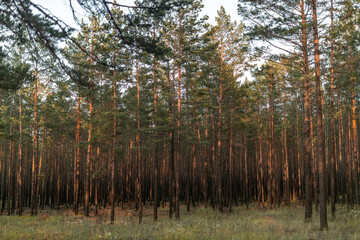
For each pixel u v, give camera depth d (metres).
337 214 20.06
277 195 31.12
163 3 4.73
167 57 23.06
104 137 23.30
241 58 26.23
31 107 27.92
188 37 23.22
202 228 14.65
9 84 14.17
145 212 29.14
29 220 21.95
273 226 14.87
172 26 22.62
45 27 4.61
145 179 43.44
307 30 16.20
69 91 25.80
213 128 31.77
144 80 24.50
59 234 13.92
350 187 23.45
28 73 15.02
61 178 44.09
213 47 23.31
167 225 16.45
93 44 22.27
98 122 23.56
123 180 42.84
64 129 33.94
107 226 16.84
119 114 22.19
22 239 12.86
